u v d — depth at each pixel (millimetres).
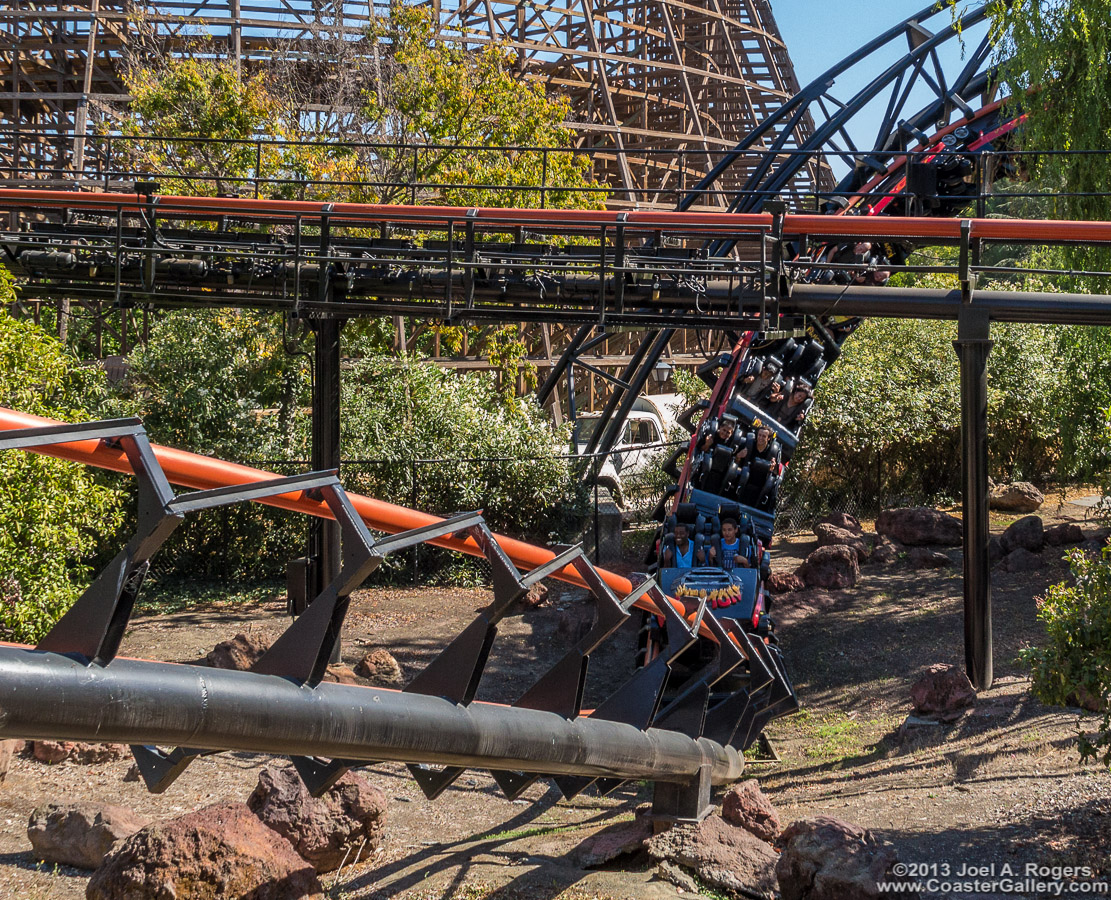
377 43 22188
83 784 8570
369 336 20125
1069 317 11383
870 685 11953
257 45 32031
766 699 9359
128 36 30562
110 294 12172
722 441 11719
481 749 4816
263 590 16984
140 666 3334
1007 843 6453
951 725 9711
